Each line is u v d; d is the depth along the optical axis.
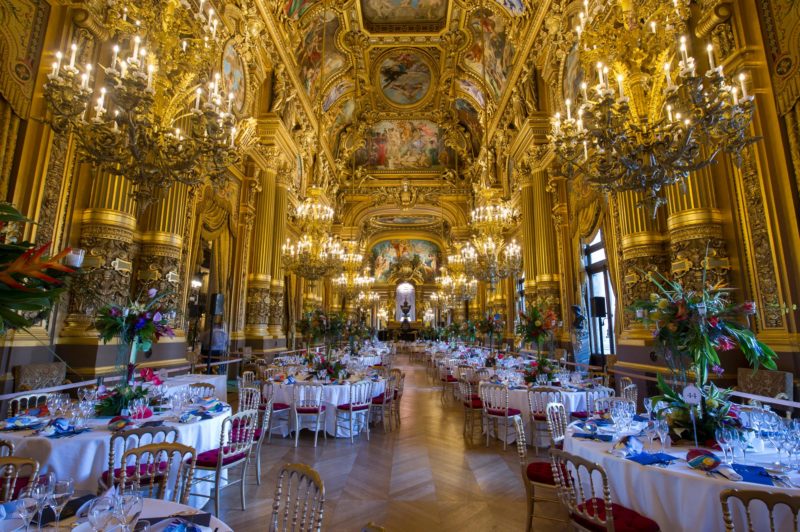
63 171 5.82
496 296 17.86
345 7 14.50
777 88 5.27
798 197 5.06
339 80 17.97
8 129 5.17
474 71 17.03
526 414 6.48
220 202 10.85
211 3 8.91
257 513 4.02
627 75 4.29
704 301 3.27
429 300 36.44
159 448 2.60
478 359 11.88
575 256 11.05
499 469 5.36
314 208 10.59
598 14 4.42
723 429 3.02
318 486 2.05
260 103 12.61
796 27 5.09
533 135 12.11
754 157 5.43
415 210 23.94
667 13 4.00
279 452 6.03
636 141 3.91
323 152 19.72
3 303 1.90
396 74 18.61
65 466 3.29
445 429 7.57
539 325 7.19
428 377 15.79
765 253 5.29
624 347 7.01
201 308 10.52
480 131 20.28
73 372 5.68
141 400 4.19
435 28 15.80
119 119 3.92
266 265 12.60
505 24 13.53
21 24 5.31
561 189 11.77
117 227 6.29
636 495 2.84
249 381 7.38
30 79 5.42
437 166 23.81
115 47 3.82
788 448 2.73
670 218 6.21
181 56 4.56
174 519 1.92
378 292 36.91
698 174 5.93
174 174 4.46
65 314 5.89
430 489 4.67
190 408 4.55
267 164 12.89
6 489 2.38
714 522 2.48
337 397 6.85
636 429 3.77
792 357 4.91
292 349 16.11
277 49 12.48
